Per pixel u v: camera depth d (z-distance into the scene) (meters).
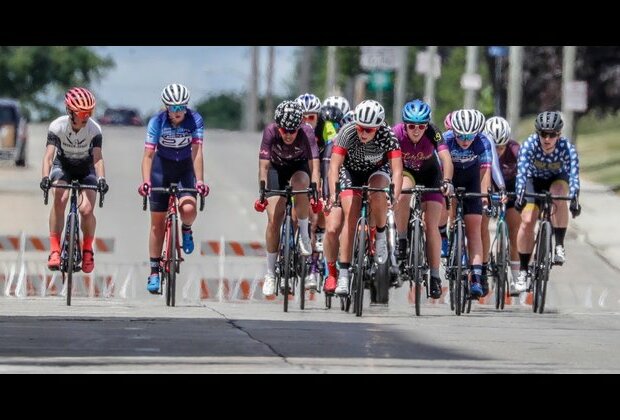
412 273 46.06
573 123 112.06
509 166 52.50
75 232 46.59
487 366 32.56
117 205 101.00
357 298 45.03
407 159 45.41
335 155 43.28
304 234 47.03
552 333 41.31
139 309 46.78
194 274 66.56
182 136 47.66
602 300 60.50
